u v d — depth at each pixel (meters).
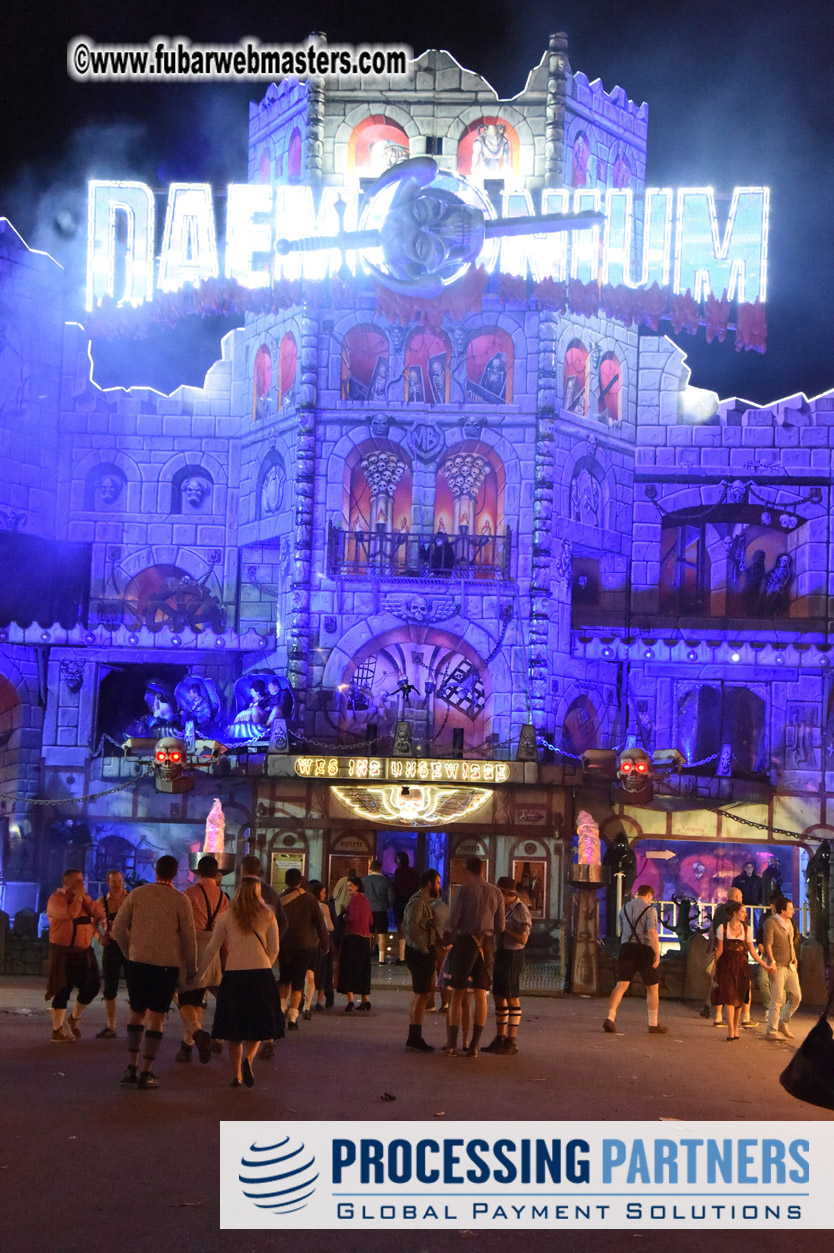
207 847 32.50
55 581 40.53
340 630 36.91
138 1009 13.19
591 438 38.56
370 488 37.78
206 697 37.22
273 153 40.59
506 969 17.50
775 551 40.59
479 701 36.78
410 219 37.06
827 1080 9.05
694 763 38.72
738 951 20.78
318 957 21.33
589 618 39.25
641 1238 8.88
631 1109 12.80
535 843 32.88
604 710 38.66
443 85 38.78
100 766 38.41
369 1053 16.70
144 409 40.62
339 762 32.81
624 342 39.94
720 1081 15.44
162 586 40.47
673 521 40.41
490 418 37.47
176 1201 8.99
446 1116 11.95
